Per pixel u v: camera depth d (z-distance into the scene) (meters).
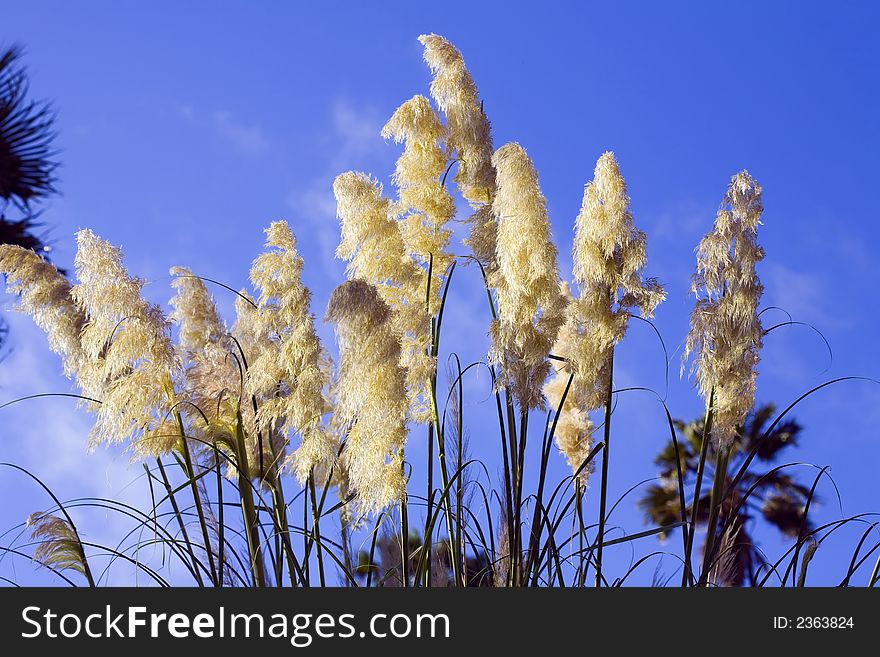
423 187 3.07
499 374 2.78
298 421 2.80
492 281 2.88
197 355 3.03
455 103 3.09
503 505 2.85
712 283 2.76
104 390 2.96
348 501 2.88
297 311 2.89
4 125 8.02
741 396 2.70
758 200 2.77
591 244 2.76
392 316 2.86
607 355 2.72
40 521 2.76
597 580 2.62
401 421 2.79
